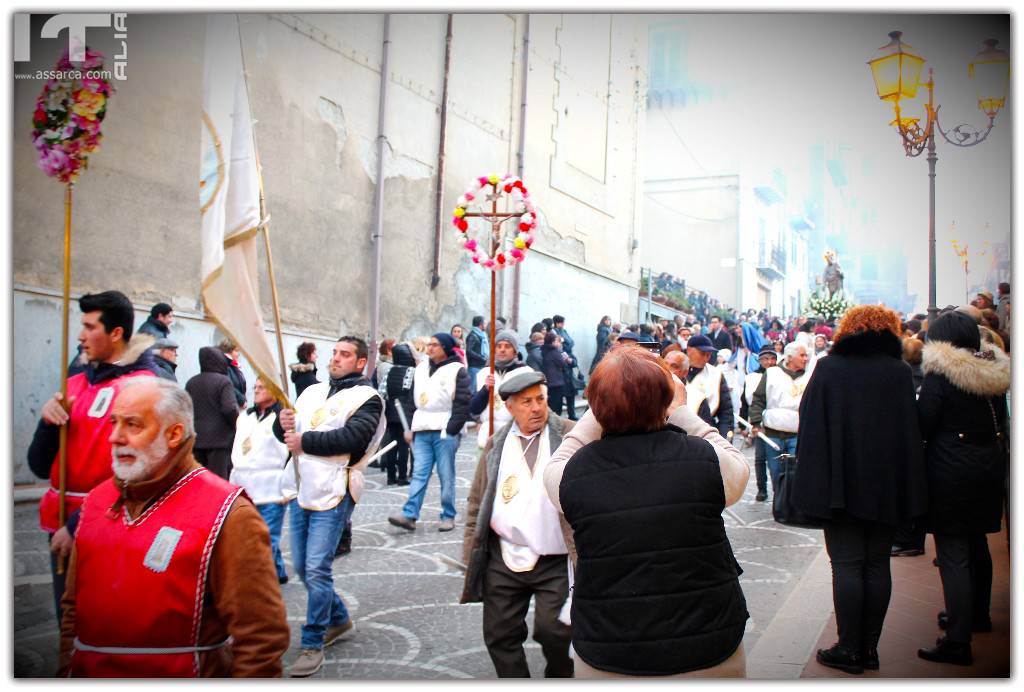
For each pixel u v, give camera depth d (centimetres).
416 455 732
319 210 1239
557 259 1809
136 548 230
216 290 355
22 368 831
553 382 1427
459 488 940
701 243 3112
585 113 1925
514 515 341
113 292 340
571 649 393
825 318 2023
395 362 934
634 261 2166
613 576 230
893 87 799
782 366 755
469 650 442
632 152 2152
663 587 227
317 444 419
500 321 1492
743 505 852
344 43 1285
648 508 231
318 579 415
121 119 949
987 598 448
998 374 381
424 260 1448
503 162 1638
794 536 711
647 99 2466
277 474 539
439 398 725
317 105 1236
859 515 381
